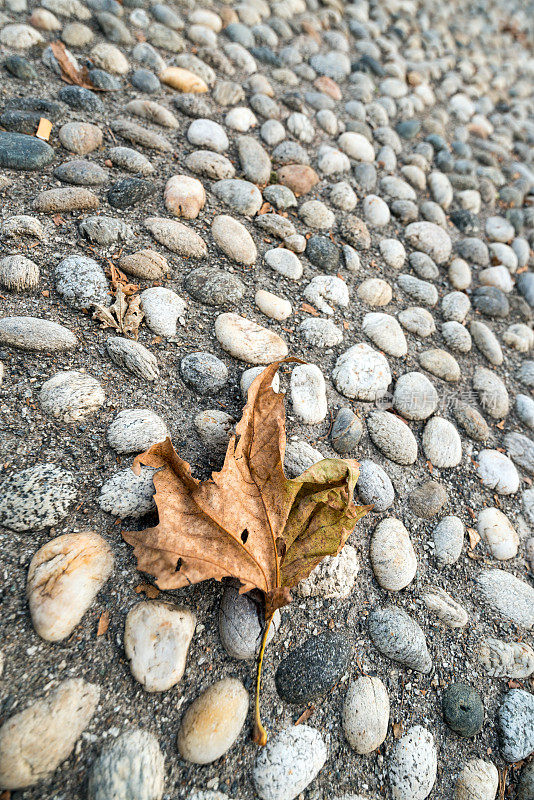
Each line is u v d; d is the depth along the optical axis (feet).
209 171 1.74
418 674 1.26
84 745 1.01
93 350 1.36
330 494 1.15
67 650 1.06
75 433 1.25
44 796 0.97
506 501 1.55
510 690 1.30
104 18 1.95
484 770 1.21
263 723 1.12
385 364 1.57
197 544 1.05
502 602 1.37
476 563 1.42
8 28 1.79
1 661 1.01
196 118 1.88
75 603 1.07
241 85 2.07
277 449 1.14
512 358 1.84
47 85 1.74
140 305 1.44
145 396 1.34
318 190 1.90
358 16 2.77
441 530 1.42
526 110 2.97
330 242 1.76
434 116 2.53
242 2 2.40
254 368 1.43
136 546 1.05
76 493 1.18
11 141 1.54
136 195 1.59
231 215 1.70
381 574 1.30
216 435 1.32
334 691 1.19
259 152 1.84
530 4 4.06
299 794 1.09
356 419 1.44
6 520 1.12
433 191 2.13
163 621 1.10
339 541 1.13
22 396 1.25
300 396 1.44
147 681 1.06
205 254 1.60
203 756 1.05
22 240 1.43
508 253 2.05
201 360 1.40
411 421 1.56
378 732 1.16
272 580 1.09
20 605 1.06
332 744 1.15
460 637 1.32
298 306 1.62
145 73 1.89
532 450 1.63
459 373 1.70
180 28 2.12
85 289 1.40
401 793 1.14
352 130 2.12
